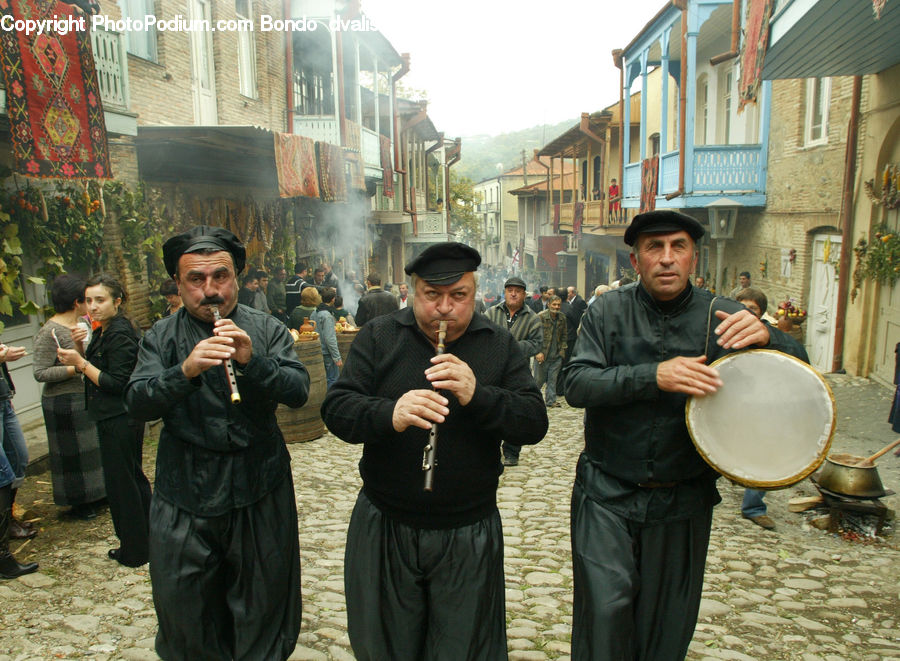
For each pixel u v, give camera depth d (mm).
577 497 2996
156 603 2998
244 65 14797
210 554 2982
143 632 3830
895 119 9664
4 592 4297
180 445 2990
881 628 4039
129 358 4465
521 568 4859
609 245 27000
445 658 2752
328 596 4305
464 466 2740
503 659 2885
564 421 10094
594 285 31719
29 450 6961
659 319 2840
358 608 2861
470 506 2775
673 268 2719
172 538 2945
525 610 4176
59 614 4031
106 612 4066
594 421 2920
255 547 3064
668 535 2812
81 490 5461
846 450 7613
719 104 17484
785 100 13547
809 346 12938
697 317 2814
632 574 2766
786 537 5461
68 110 6430
